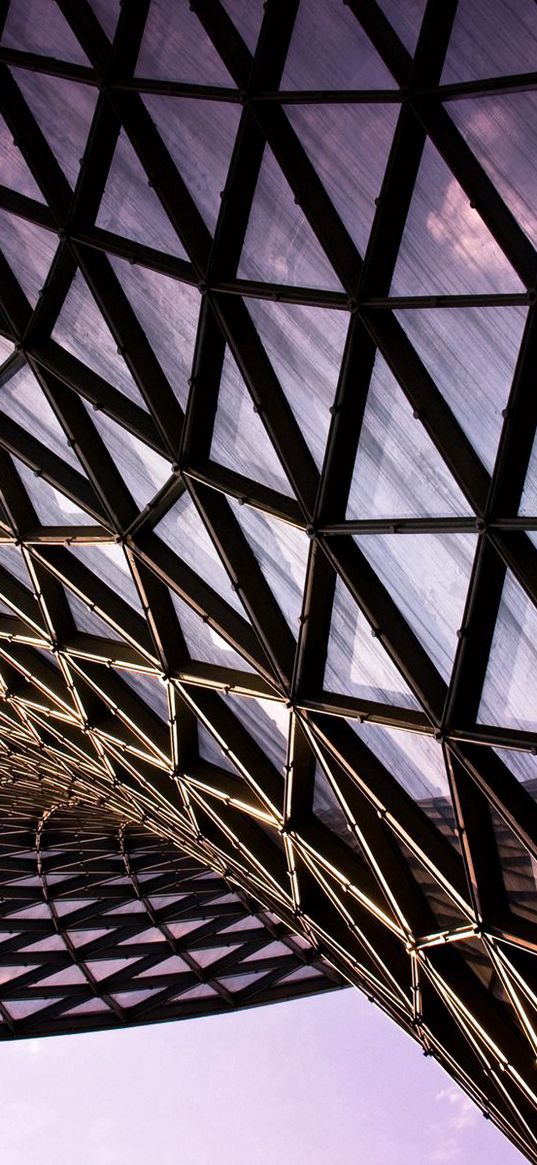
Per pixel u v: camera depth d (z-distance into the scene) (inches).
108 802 1092.5
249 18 491.8
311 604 563.2
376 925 696.4
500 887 553.6
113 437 639.8
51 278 601.6
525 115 422.3
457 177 440.5
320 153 488.1
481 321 450.6
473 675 497.4
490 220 436.5
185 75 519.5
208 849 843.4
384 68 455.2
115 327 585.0
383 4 449.4
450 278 458.0
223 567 625.0
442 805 571.5
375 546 525.3
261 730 682.2
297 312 516.7
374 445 508.4
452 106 440.1
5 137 593.0
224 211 516.4
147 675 751.1
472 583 475.2
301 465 535.2
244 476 577.9
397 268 474.3
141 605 706.8
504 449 442.0
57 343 634.2
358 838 614.9
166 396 590.9
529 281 426.9
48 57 562.6
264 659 611.8
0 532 756.6
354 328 485.4
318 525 528.4
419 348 476.1
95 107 557.9
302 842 672.4
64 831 1412.4
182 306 566.9
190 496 611.8
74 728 941.2
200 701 697.0
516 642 479.8
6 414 692.7
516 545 457.1
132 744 816.9
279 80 488.4
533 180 424.8
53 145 581.9
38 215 593.3
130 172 557.9
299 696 590.9
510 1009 628.4
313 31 472.4
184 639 692.7
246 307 537.6
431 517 494.3
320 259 498.9
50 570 734.5
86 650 772.0
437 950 636.7
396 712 553.0
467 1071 706.2
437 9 431.2
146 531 654.5
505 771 512.4
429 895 618.2
